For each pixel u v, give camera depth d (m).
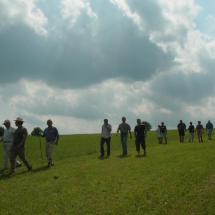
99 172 15.30
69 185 12.91
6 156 18.17
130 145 34.94
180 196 10.69
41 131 19.50
